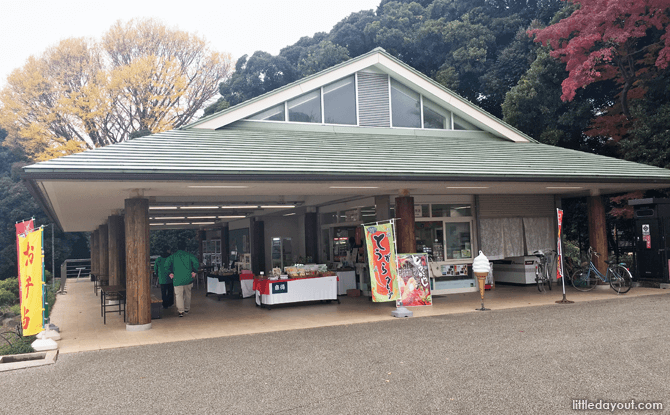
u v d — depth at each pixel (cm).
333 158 878
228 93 2841
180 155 786
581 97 1822
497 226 1305
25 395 501
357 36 2698
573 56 1558
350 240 1318
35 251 745
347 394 461
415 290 981
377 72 1178
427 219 1231
